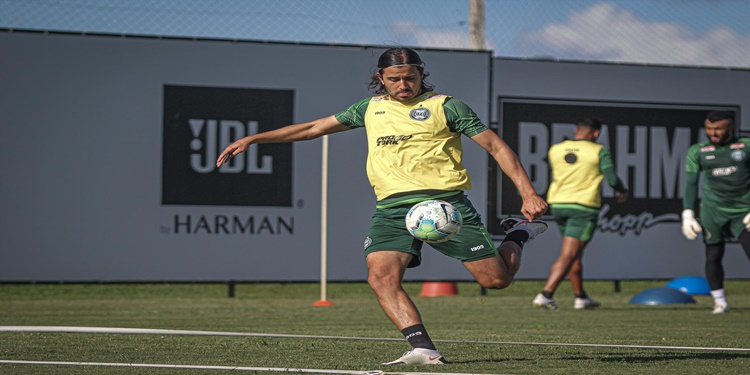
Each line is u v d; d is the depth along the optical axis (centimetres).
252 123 4328
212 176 4288
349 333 2456
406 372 1534
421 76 1655
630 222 4712
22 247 4122
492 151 1619
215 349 1953
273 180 4338
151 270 4228
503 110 4566
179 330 2500
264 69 4328
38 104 4141
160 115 4244
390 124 1633
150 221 4228
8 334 2266
